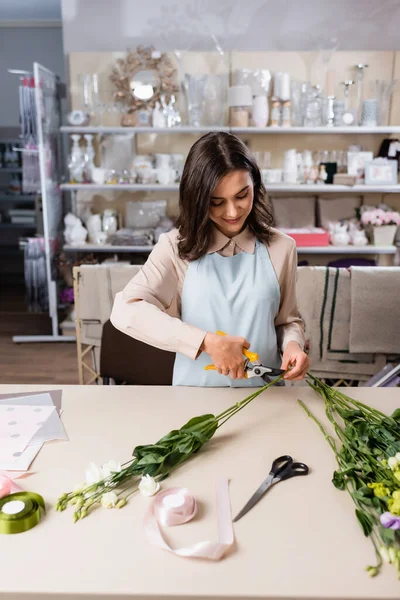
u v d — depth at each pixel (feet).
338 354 8.91
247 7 14.39
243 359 4.26
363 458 3.63
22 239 16.76
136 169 14.46
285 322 5.44
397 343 8.75
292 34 14.56
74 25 14.57
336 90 14.57
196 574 2.84
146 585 2.76
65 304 15.62
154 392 4.94
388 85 14.19
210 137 4.49
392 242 14.44
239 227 4.69
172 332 4.37
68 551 3.00
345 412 4.19
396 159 14.52
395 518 3.02
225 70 14.43
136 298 4.69
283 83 14.06
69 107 14.87
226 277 4.99
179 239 4.93
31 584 2.77
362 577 2.82
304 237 14.23
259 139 14.92
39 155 14.11
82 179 14.44
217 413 4.53
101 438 4.13
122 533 3.14
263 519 3.26
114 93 14.53
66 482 3.60
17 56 21.11
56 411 4.55
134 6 14.43
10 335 15.96
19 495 3.36
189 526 3.20
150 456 3.64
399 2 14.29
